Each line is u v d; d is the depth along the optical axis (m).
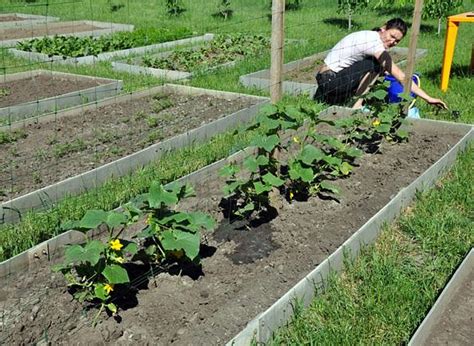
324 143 5.58
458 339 2.98
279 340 2.94
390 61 6.64
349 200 4.44
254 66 9.09
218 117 6.51
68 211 4.21
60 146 5.54
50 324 2.98
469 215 4.33
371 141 5.73
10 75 8.28
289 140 5.16
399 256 3.80
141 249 3.54
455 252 3.80
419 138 5.90
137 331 2.95
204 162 5.18
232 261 3.59
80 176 4.64
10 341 2.86
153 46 11.13
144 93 7.42
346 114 6.45
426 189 4.74
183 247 3.16
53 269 3.07
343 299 3.26
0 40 12.20
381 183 4.79
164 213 3.38
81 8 18.52
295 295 3.11
